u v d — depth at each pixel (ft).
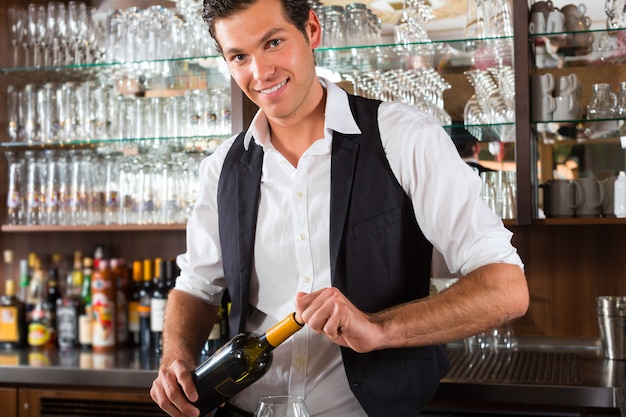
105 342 11.00
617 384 8.37
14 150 11.90
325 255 6.04
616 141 10.17
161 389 5.52
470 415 8.68
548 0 10.30
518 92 9.73
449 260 5.88
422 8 10.30
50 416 9.81
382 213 5.93
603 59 10.12
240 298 6.23
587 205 9.91
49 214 11.48
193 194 10.93
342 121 6.07
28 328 11.65
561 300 10.71
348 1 10.89
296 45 5.58
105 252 12.07
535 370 9.17
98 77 11.73
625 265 10.53
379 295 5.90
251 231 6.21
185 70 11.05
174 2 11.41
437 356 6.14
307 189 6.10
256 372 5.28
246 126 10.57
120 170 11.28
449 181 5.76
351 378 5.83
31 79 11.94
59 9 11.34
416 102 10.23
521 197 9.73
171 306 6.71
